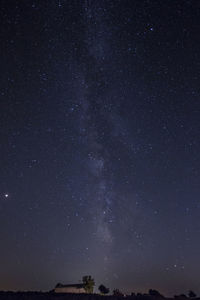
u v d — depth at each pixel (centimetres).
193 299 3284
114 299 2652
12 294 2105
